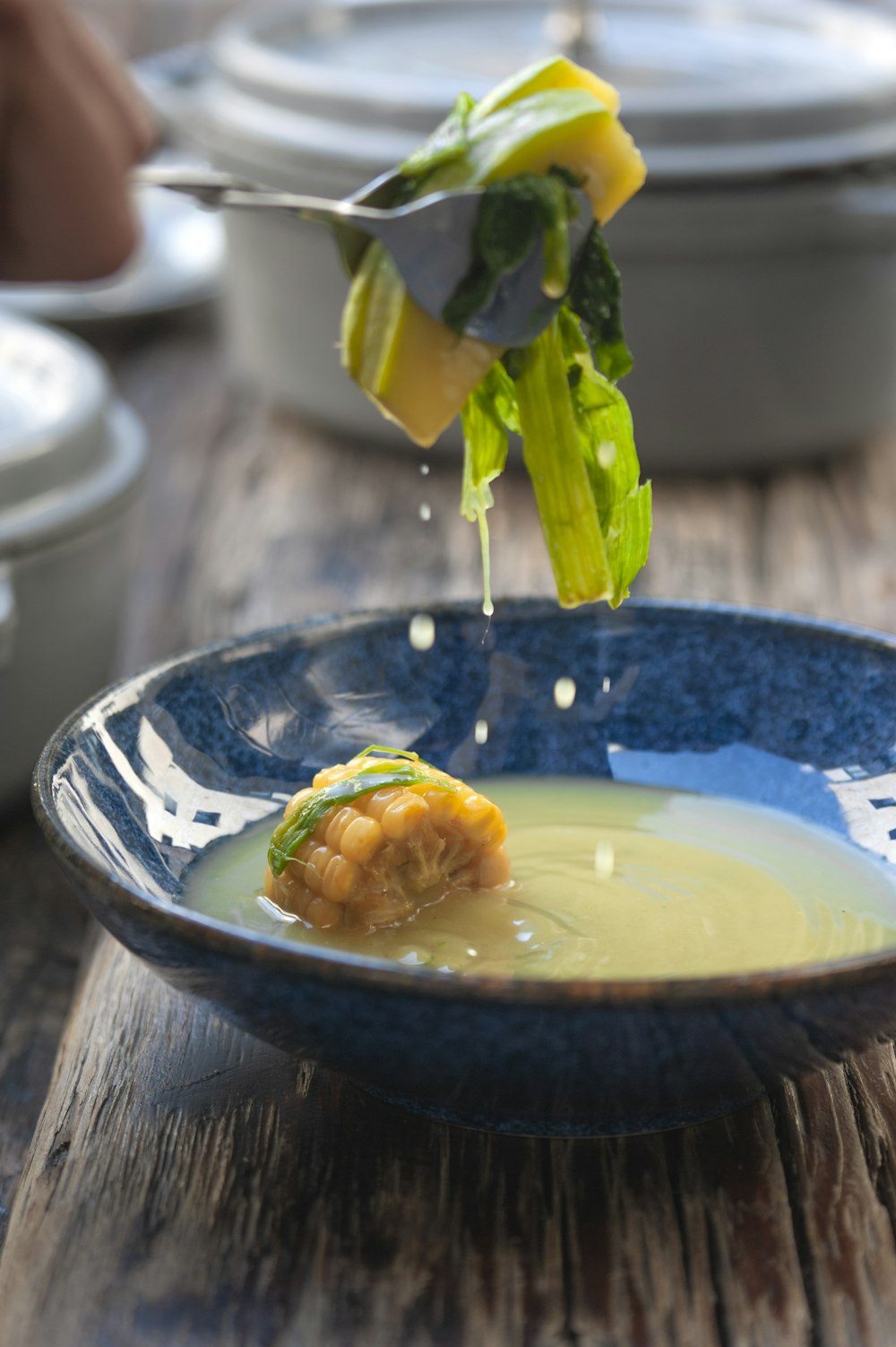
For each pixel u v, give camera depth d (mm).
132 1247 478
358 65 997
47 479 708
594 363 564
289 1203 486
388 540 910
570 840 567
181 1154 501
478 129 501
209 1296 466
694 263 876
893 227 875
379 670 599
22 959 688
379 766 533
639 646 606
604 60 979
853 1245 474
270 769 577
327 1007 445
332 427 1021
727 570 851
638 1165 492
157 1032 545
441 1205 484
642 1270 468
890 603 824
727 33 1066
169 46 1551
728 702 599
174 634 824
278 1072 528
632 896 539
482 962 510
